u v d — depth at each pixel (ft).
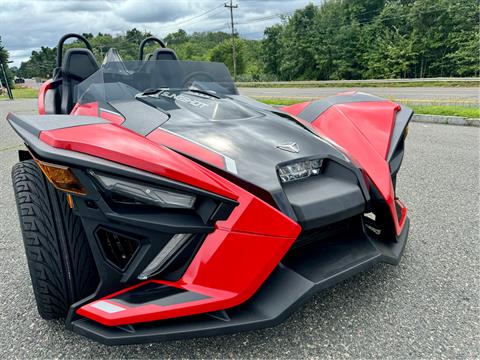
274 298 5.25
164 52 12.05
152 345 5.57
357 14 166.40
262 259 5.11
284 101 50.31
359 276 7.31
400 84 98.78
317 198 5.74
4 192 13.34
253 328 5.03
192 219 5.13
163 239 5.19
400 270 7.50
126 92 8.33
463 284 6.96
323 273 5.56
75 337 5.78
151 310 4.95
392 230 6.77
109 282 5.39
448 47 137.28
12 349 5.55
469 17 132.98
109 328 5.04
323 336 5.68
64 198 5.72
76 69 11.04
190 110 7.63
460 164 15.23
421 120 27.78
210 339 5.69
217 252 5.05
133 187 4.88
